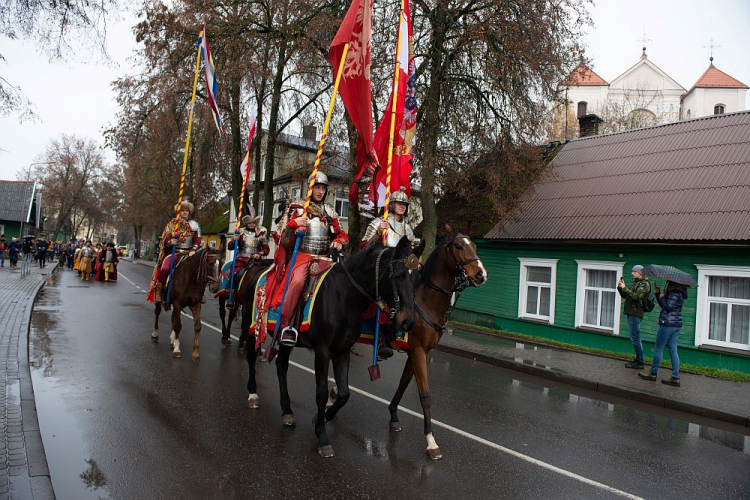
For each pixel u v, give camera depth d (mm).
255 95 19141
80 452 4598
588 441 5961
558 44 13523
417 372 5293
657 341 9547
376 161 6688
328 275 5215
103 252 25766
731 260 10828
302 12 16984
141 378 7199
